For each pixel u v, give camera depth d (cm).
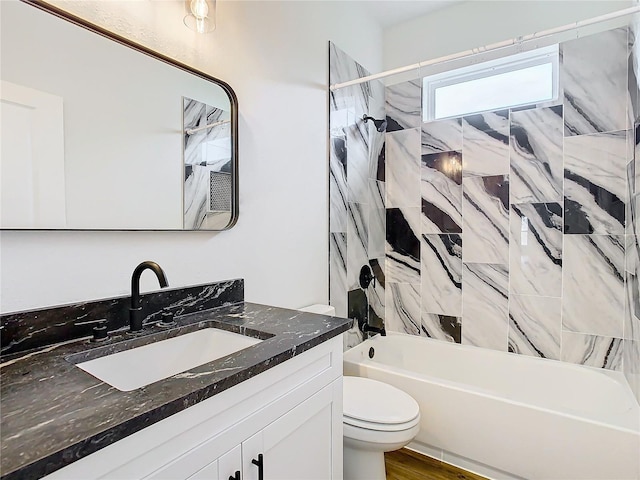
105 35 112
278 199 179
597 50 203
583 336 211
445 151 251
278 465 95
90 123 109
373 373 201
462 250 247
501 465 166
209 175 143
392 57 275
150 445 66
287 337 105
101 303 109
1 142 92
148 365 107
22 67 96
